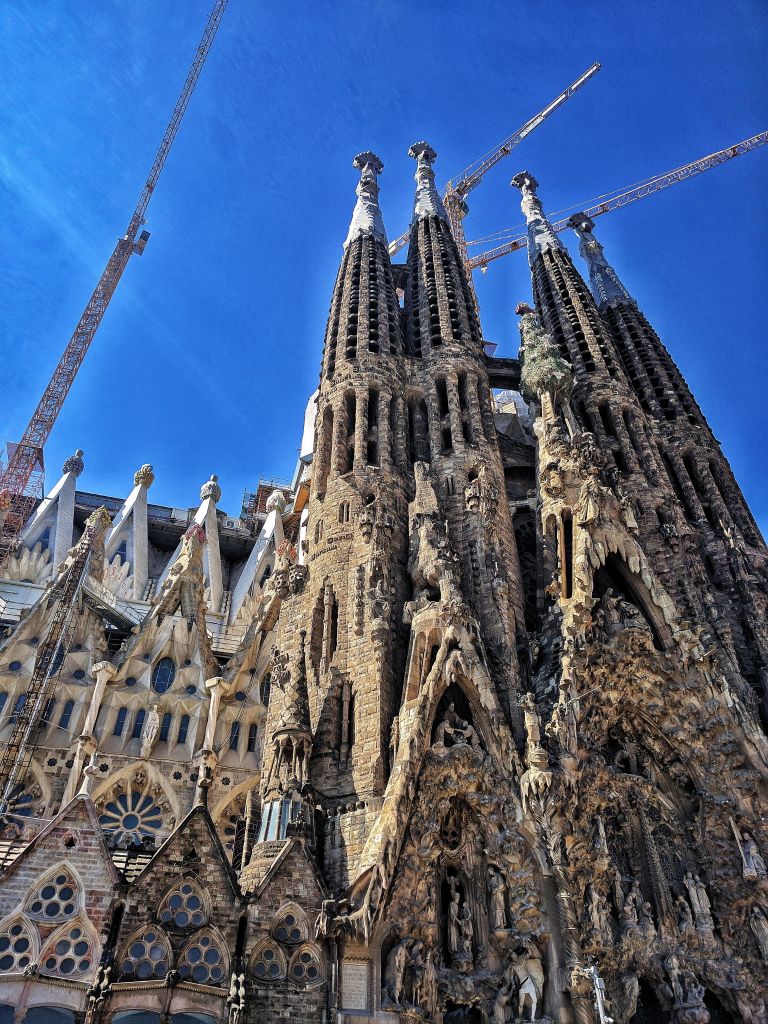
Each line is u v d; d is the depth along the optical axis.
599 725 41.44
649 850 39.50
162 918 29.14
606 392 66.75
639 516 56.94
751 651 49.12
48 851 29.86
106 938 28.03
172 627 53.44
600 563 45.78
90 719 46.09
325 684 41.09
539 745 36.69
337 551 47.25
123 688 49.53
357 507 49.25
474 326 69.25
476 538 49.38
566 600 44.56
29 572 71.88
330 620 44.28
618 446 63.16
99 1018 26.16
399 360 62.28
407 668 40.00
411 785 34.53
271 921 30.23
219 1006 27.83
